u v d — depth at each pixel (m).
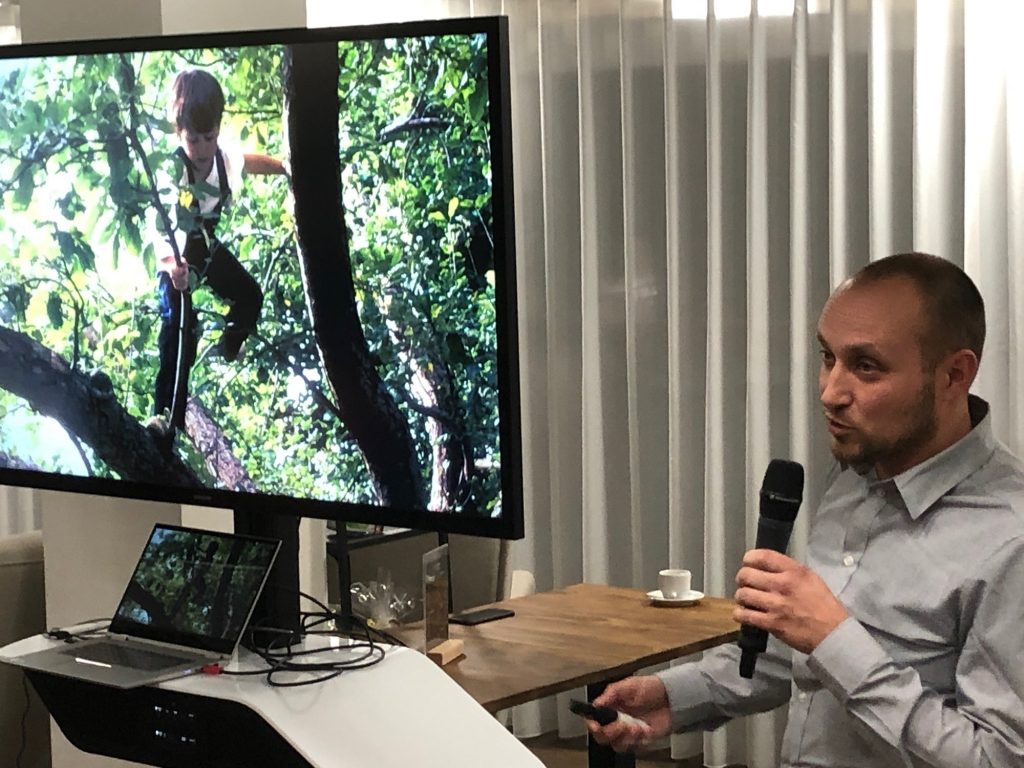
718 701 2.19
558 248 4.37
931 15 3.64
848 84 3.81
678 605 2.75
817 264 3.92
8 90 2.15
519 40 4.36
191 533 1.92
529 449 4.46
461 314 1.75
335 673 1.74
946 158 3.67
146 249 2.04
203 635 1.80
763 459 3.99
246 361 1.96
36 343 2.20
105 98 2.05
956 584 1.81
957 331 1.82
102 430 2.14
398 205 1.79
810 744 1.96
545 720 4.48
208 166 1.96
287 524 1.97
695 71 4.10
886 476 1.93
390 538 3.26
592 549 4.31
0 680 2.93
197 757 1.74
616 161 4.26
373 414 1.85
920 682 1.78
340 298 1.86
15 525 4.82
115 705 1.82
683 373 4.16
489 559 3.43
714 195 4.02
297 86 1.86
